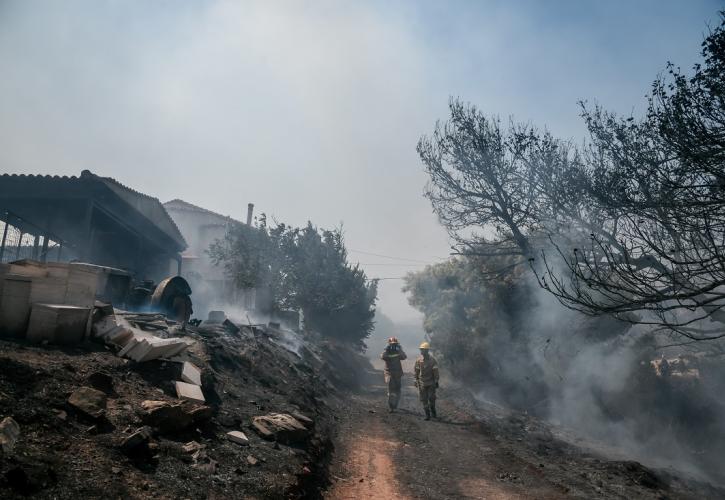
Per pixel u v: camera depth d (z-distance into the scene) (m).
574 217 10.44
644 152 7.70
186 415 4.61
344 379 17.22
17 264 5.53
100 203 17.22
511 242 14.98
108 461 3.42
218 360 8.03
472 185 14.22
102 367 4.99
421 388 10.59
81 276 5.80
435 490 5.43
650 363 12.52
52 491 2.82
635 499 5.31
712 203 6.13
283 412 6.86
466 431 9.03
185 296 11.62
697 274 5.93
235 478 4.10
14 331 5.16
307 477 5.03
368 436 8.40
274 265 23.50
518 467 6.55
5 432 3.08
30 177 15.91
